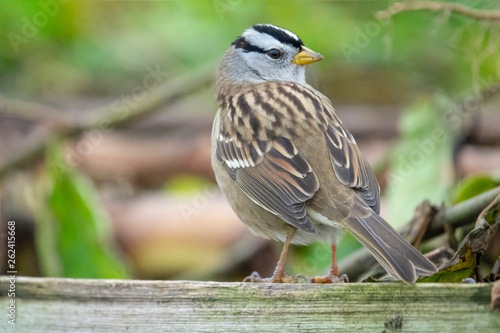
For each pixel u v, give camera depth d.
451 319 5.72
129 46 13.82
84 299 5.82
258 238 11.16
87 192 10.44
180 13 13.78
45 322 5.80
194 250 11.53
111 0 13.83
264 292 5.88
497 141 12.94
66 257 10.27
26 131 13.82
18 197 11.76
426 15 12.13
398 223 9.57
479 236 6.50
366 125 13.80
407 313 5.77
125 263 11.49
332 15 13.50
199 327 5.87
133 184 13.22
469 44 11.25
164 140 13.71
